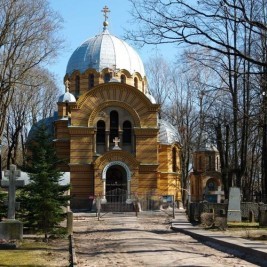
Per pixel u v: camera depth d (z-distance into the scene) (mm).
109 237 26750
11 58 37844
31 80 57562
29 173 26531
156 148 57406
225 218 29797
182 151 66500
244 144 41656
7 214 25406
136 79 66625
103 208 53750
